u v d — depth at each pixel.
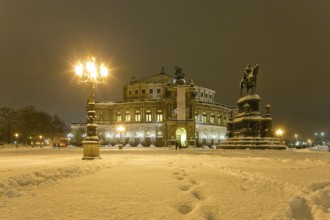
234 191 11.54
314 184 11.91
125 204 9.35
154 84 149.12
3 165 23.98
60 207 8.98
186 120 127.31
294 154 48.66
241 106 78.06
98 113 147.62
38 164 24.84
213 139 144.75
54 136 177.25
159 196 10.56
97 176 16.12
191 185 13.09
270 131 72.06
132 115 142.75
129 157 37.62
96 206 9.10
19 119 156.75
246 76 77.31
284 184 12.52
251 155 44.06
